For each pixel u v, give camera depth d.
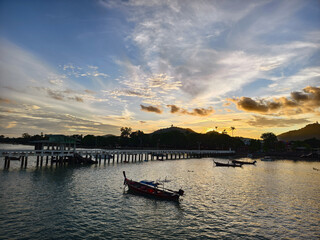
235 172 61.38
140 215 23.95
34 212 22.94
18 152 51.53
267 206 28.66
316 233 20.75
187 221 22.67
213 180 46.19
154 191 31.80
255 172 63.06
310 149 167.88
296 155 147.62
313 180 51.28
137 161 83.50
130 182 35.12
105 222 21.52
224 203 29.28
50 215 22.41
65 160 64.19
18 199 26.83
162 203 28.62
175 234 19.47
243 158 129.62
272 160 116.44
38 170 49.69
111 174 48.41
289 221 23.64
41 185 34.56
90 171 51.47
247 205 28.75
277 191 37.81
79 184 36.59
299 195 35.41
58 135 59.47
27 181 37.00
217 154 141.12
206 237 19.08
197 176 50.97
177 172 56.66
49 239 17.50
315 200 32.47
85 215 23.00
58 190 31.98
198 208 26.91
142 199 30.03
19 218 21.19
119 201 28.59
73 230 19.33
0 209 23.19
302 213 26.38
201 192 34.94
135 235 18.97
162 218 23.31
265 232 20.62
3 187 32.12
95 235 18.61
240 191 36.62
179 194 29.67
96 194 31.11
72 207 25.14
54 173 46.41
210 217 24.00
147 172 54.38
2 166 54.34
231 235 19.70
